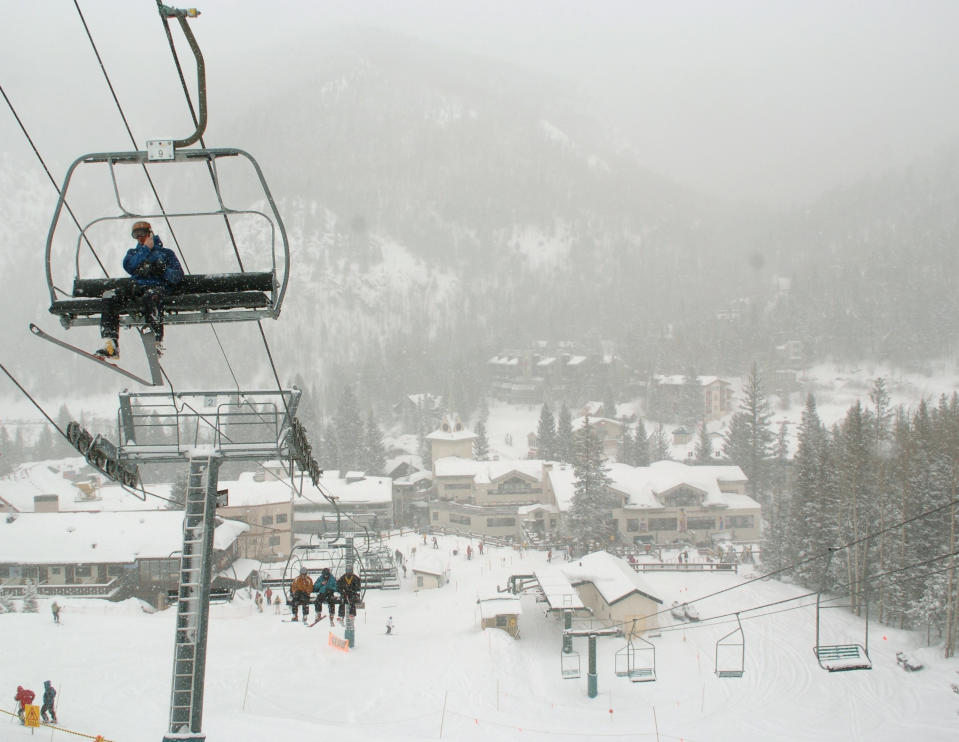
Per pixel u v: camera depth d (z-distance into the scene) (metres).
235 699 32.44
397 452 132.25
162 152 6.90
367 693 35.22
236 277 7.42
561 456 109.50
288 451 12.57
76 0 6.91
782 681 40.84
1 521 60.28
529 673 40.75
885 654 44.78
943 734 34.72
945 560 48.06
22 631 39.44
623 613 47.97
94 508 91.12
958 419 54.66
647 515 77.88
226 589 34.03
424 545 76.44
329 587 20.09
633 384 163.25
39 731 23.98
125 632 40.34
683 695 38.78
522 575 52.88
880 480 54.34
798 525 59.91
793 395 154.62
